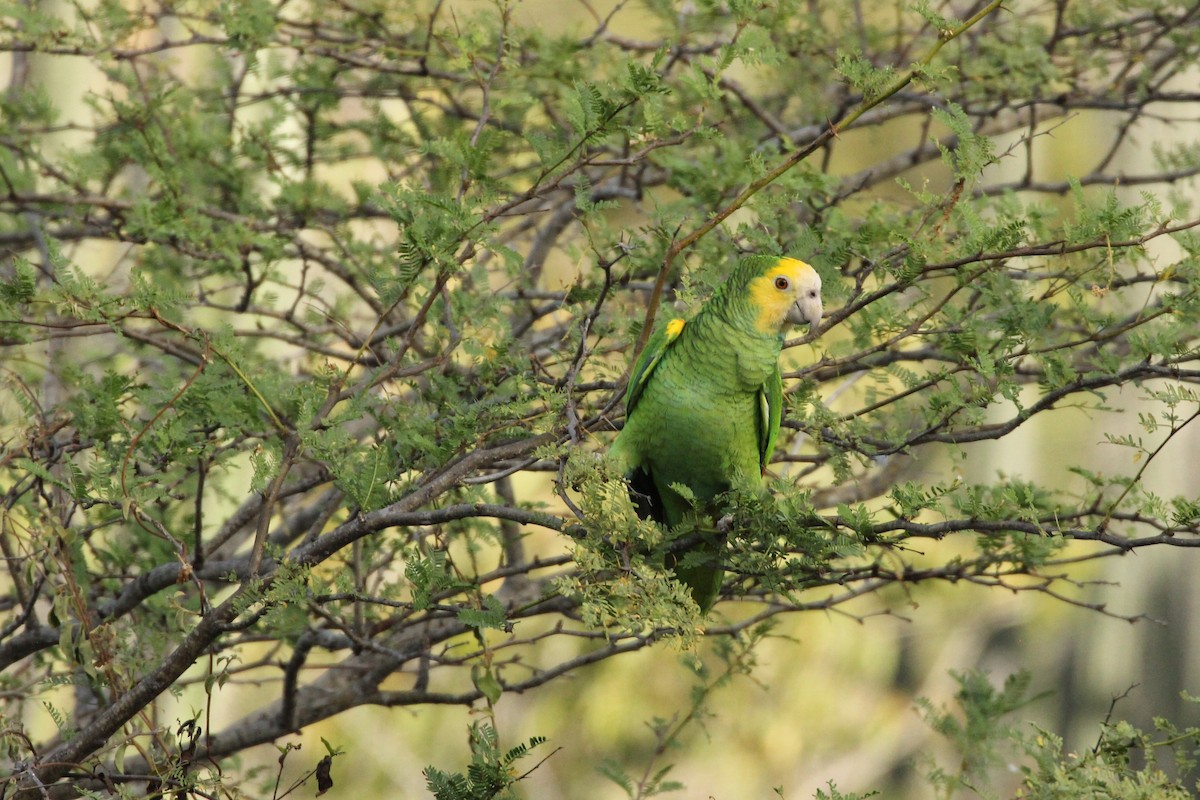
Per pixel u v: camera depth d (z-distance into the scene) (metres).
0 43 11.42
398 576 11.65
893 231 8.21
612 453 8.63
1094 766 6.81
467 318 8.89
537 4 21.67
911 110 13.09
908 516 6.75
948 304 9.01
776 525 6.96
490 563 13.83
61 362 9.79
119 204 11.17
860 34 12.76
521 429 7.88
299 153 13.09
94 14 11.59
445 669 25.06
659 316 9.21
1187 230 7.90
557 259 16.02
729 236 9.69
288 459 7.33
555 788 24.25
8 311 7.85
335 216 12.70
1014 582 27.14
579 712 24.89
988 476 25.31
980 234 7.52
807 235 9.23
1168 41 15.38
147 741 9.11
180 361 11.41
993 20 13.66
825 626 25.56
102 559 10.00
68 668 9.11
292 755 24.25
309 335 11.67
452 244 7.12
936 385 8.81
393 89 12.89
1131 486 6.88
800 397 9.20
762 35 7.67
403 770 24.25
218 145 12.23
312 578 7.03
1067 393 7.91
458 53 11.12
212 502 14.07
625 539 6.38
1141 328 8.50
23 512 8.61
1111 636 26.67
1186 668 26.00
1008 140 19.42
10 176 12.24
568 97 7.48
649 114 7.36
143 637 8.68
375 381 7.72
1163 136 21.02
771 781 24.47
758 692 25.14
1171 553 26.12
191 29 11.91
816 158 13.42
